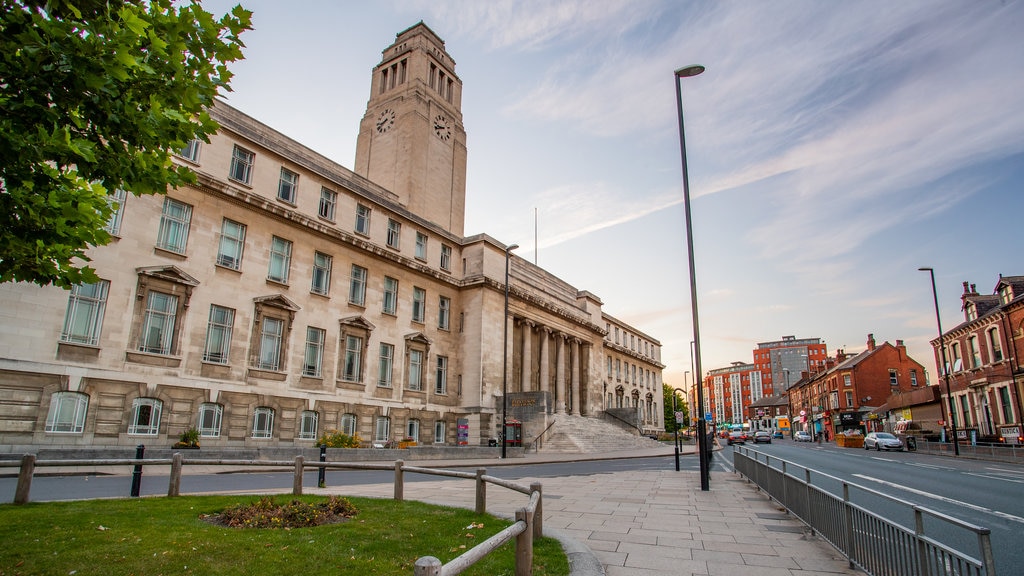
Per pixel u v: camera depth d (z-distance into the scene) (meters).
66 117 6.16
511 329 47.56
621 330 80.31
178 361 25.55
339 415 32.50
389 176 54.53
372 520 9.20
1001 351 41.16
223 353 27.62
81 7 6.12
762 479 14.38
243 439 27.52
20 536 7.21
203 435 26.11
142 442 23.84
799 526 9.86
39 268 7.34
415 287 40.50
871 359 76.38
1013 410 39.28
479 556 3.62
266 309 29.69
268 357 29.69
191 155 27.72
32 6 5.79
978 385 44.16
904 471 22.58
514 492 14.95
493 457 33.31
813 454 38.38
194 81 6.88
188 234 26.89
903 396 60.16
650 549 8.02
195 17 6.70
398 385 37.12
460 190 59.69
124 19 5.79
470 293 44.44
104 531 7.66
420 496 13.66
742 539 8.72
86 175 6.64
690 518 10.72
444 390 41.72
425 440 38.66
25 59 5.54
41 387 21.44
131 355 24.00
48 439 21.33
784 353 176.25
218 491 13.32
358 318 34.50
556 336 55.44
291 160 32.22
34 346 21.45
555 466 27.92
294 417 30.05
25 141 5.71
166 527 8.06
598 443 45.38
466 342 43.59
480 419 41.25
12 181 6.09
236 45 7.17
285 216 31.06
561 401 53.38
